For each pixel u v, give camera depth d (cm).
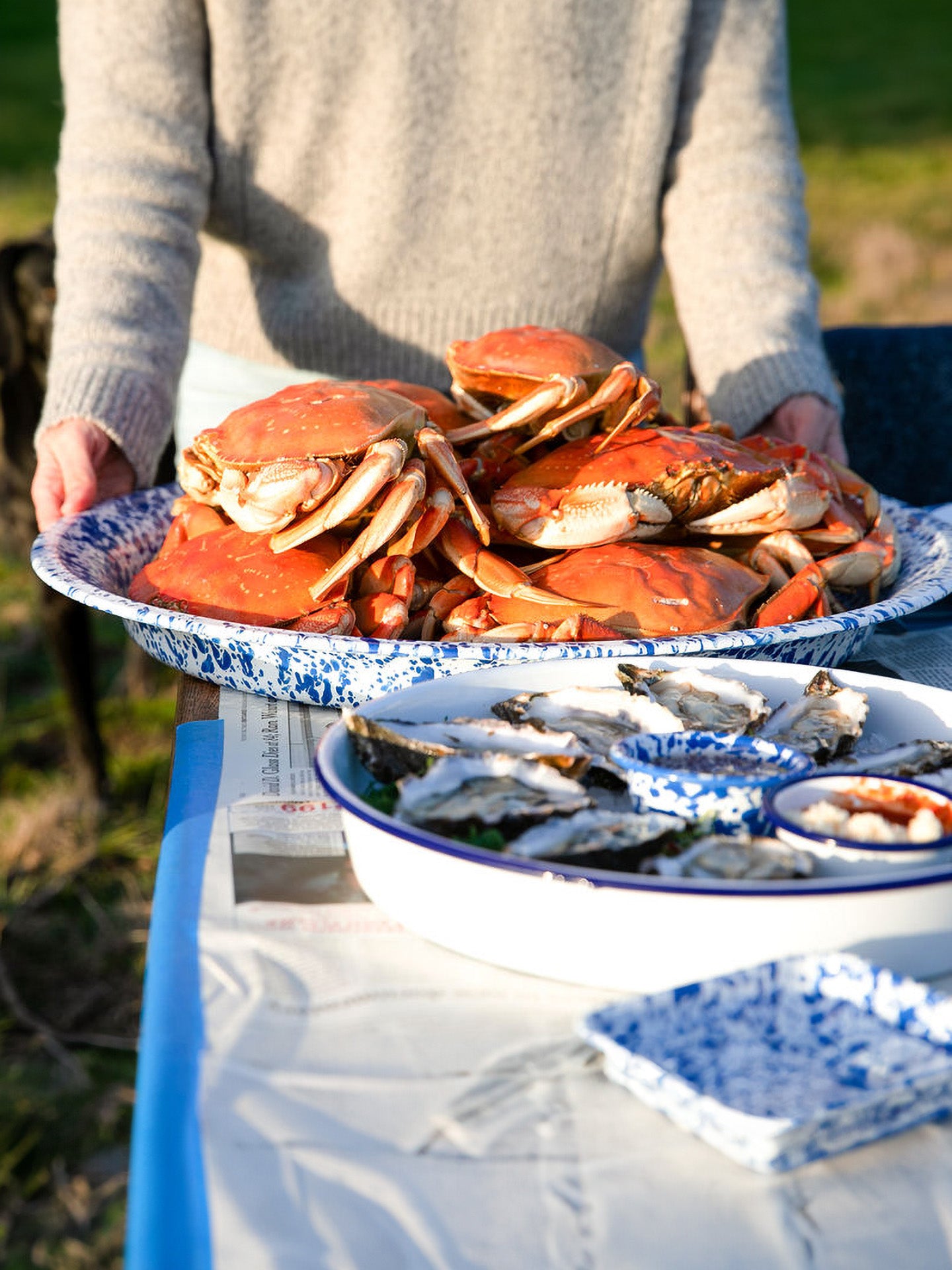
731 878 77
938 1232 61
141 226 174
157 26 179
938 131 967
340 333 203
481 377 148
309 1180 63
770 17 207
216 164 192
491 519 135
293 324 203
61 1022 233
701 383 204
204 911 86
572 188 198
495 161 192
